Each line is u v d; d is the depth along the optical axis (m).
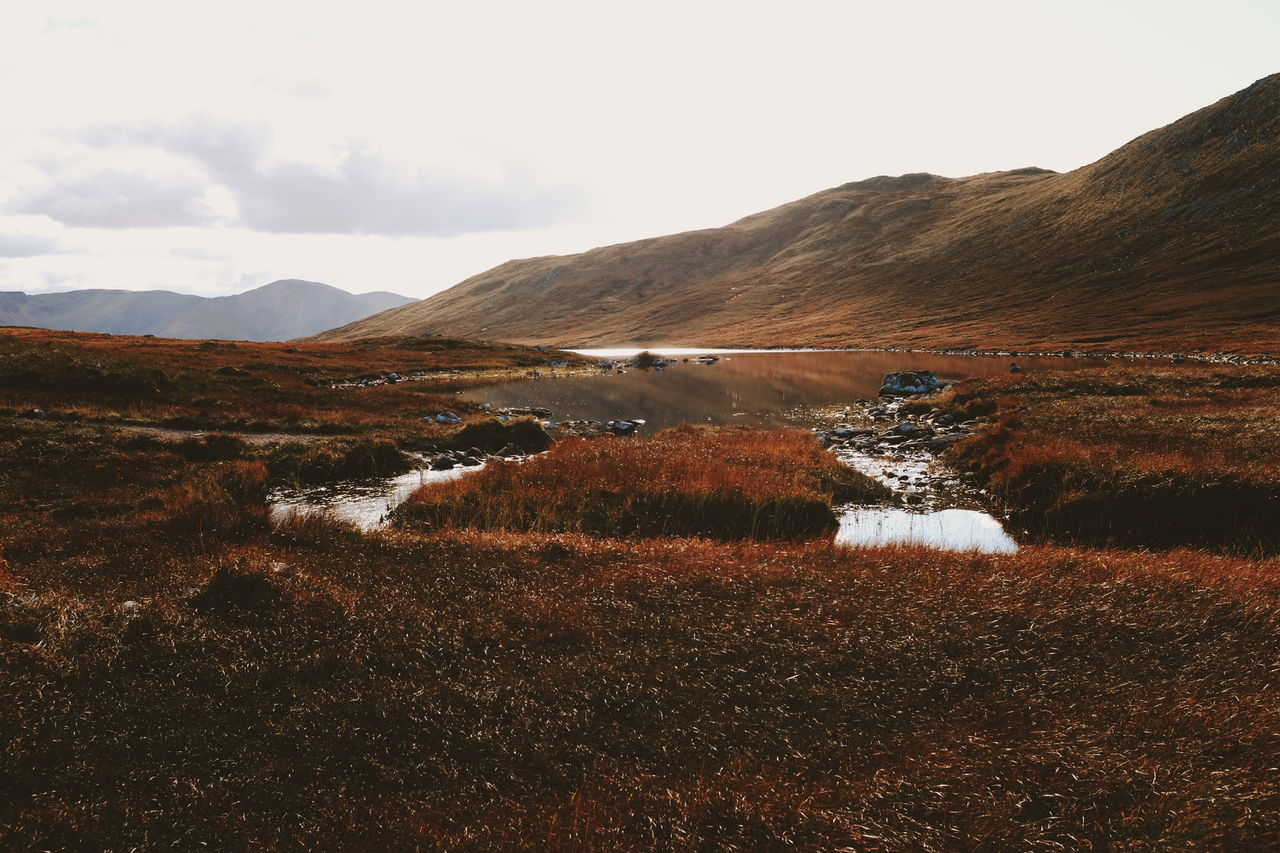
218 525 13.66
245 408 34.09
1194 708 6.40
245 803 5.54
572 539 13.81
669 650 8.12
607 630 8.70
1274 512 15.30
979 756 6.00
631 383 68.81
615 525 17.17
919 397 46.97
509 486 19.83
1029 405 33.78
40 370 35.91
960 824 5.18
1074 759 5.82
